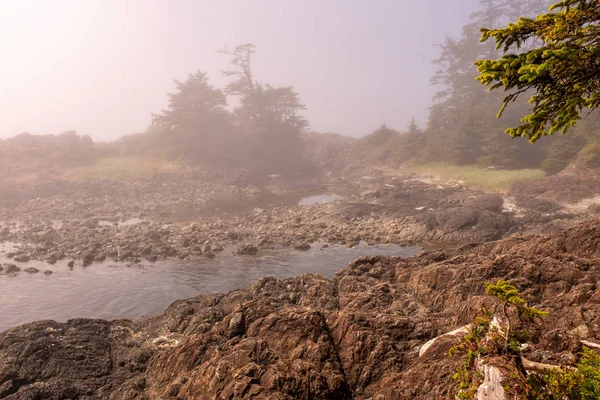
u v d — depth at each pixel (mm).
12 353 15133
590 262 16516
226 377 12195
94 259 32969
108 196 65250
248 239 39062
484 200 47156
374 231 41188
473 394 7438
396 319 14953
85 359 15531
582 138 57156
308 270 29969
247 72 106750
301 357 13578
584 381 7082
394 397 11445
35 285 27500
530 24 5750
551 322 12641
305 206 56562
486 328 7910
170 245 36938
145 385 14305
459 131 75500
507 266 17438
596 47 5391
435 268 19234
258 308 15906
